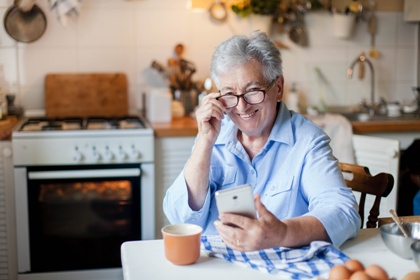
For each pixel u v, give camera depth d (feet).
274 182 5.87
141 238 10.44
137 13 11.92
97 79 11.85
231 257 4.72
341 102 13.07
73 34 11.72
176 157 10.59
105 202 10.23
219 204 4.58
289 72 12.79
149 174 10.30
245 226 4.56
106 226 10.30
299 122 6.03
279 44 12.61
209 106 5.51
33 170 9.95
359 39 13.01
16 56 11.59
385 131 11.41
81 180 10.06
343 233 4.95
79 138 9.96
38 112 11.75
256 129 5.72
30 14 11.35
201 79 12.35
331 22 12.78
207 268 4.58
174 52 12.15
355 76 13.07
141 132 10.16
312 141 5.83
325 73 12.92
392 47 13.19
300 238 4.75
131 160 10.19
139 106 12.20
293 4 12.59
